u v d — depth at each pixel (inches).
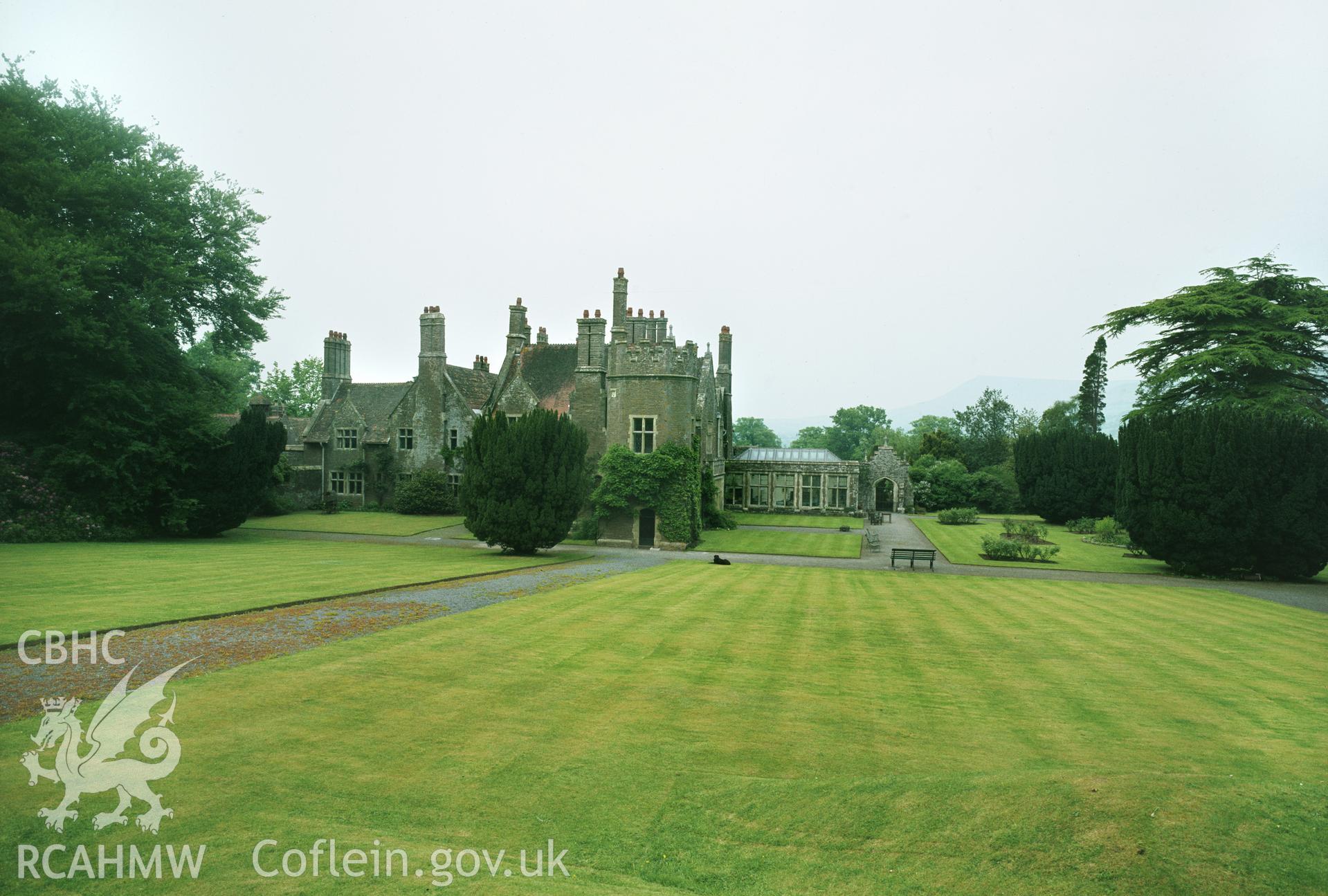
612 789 345.4
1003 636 657.6
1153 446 1175.6
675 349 1573.6
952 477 2605.8
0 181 1256.2
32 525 1229.7
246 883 263.9
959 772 361.1
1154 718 443.5
